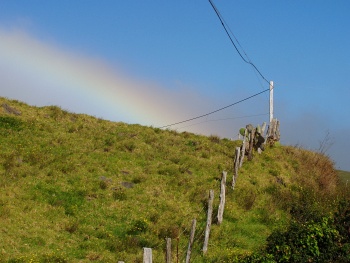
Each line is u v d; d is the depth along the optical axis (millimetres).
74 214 27391
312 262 20703
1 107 39375
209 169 36750
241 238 27641
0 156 31500
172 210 29672
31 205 26922
